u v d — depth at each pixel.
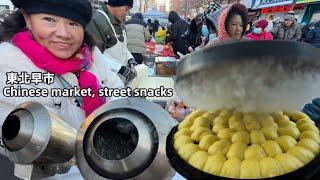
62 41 0.81
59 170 0.70
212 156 0.46
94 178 0.57
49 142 0.58
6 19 0.89
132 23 3.32
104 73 1.04
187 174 0.46
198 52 0.39
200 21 3.39
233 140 0.47
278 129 0.49
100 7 1.85
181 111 0.98
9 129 0.61
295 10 5.34
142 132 0.58
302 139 0.47
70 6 0.78
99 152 0.58
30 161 0.58
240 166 0.43
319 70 0.35
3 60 0.81
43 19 0.79
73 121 0.86
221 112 0.53
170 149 0.53
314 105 0.77
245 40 0.37
